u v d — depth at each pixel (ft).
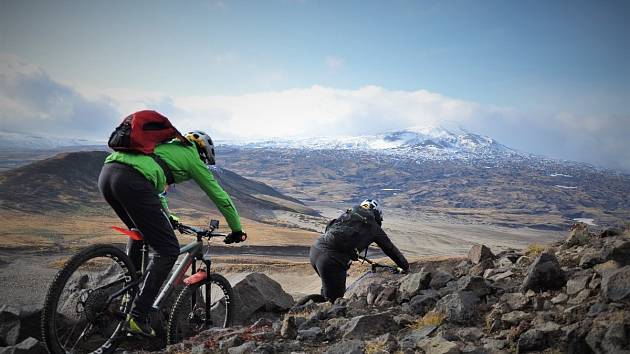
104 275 16.90
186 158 15.87
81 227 400.06
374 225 25.84
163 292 16.70
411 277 21.16
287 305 27.63
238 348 15.30
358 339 15.94
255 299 26.43
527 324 14.12
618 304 13.79
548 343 12.94
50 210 482.69
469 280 17.97
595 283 15.69
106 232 383.86
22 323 18.26
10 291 157.69
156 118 15.48
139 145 14.88
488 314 16.06
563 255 22.38
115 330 15.55
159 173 15.17
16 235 332.60
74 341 15.30
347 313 19.57
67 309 16.40
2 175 570.05
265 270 236.22
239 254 334.24
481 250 26.50
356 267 154.20
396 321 17.06
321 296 26.32
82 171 632.79
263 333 17.06
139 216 14.92
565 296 15.92
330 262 25.40
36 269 212.02
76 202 530.27
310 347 15.80
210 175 16.52
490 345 13.92
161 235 15.28
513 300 16.52
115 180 14.66
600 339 12.14
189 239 234.58
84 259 14.16
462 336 14.78
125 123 15.19
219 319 21.62
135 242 16.57
